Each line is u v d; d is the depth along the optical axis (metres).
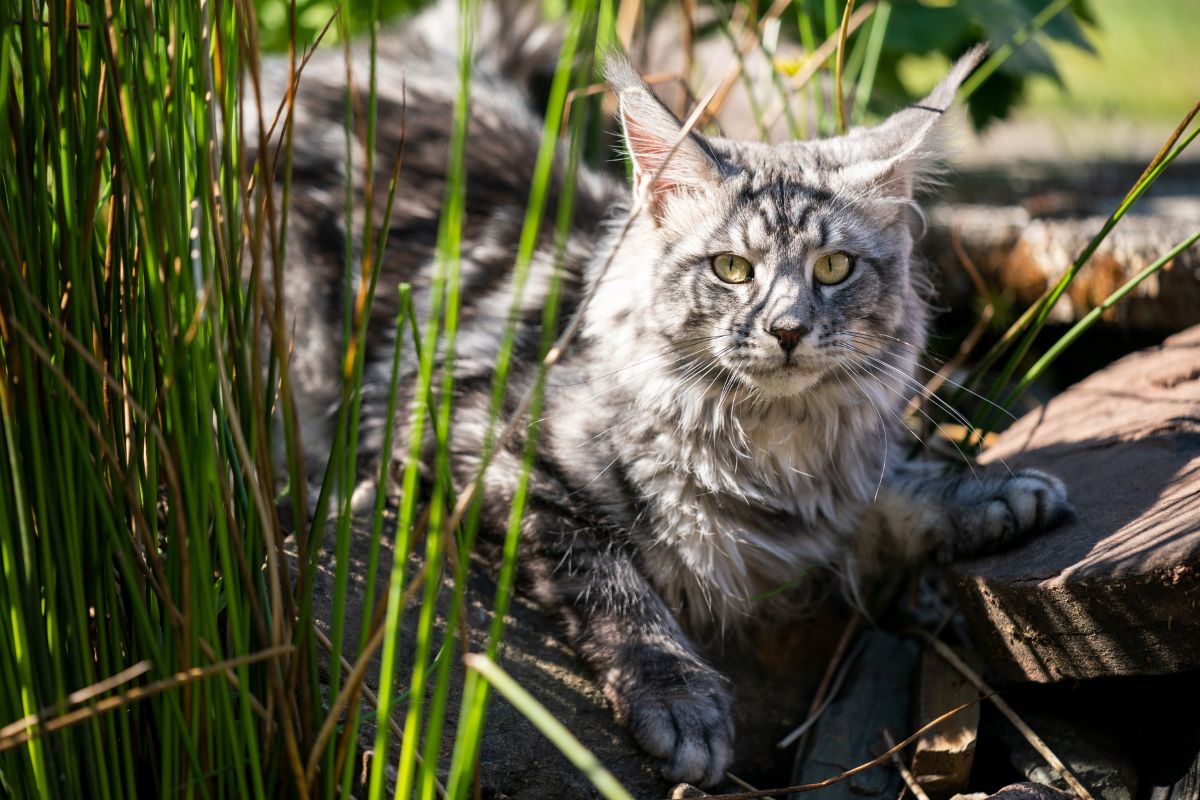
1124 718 1.98
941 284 3.17
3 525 1.34
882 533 2.39
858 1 3.51
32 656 1.39
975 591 2.02
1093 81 5.97
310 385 2.81
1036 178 3.96
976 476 2.30
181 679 1.29
